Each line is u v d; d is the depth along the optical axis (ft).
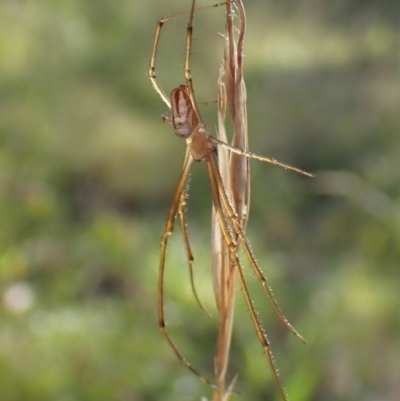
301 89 2.07
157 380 0.89
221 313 0.63
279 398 0.79
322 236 1.35
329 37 2.55
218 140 0.62
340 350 0.99
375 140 1.68
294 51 2.46
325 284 1.14
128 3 2.60
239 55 0.61
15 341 0.91
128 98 2.11
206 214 1.42
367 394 0.92
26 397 0.86
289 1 2.81
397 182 1.43
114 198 1.54
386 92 1.94
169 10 2.60
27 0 2.49
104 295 1.10
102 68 2.22
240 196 0.62
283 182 1.51
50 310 1.01
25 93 1.91
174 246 1.18
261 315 1.01
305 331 0.97
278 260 1.20
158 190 1.58
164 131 1.87
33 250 1.19
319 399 0.92
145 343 0.95
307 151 1.68
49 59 2.21
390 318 1.06
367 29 2.45
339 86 2.04
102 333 0.95
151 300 1.07
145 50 2.36
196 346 0.99
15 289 1.05
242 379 0.89
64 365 0.89
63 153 1.66
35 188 1.41
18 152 1.60
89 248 1.19
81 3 2.57
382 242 1.25
